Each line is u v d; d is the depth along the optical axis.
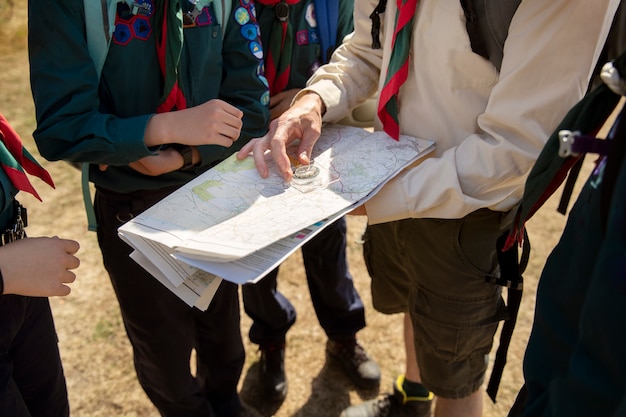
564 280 0.95
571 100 1.23
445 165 1.36
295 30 1.91
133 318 1.76
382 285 1.84
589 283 0.84
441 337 1.58
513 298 1.50
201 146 1.60
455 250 1.47
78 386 2.33
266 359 2.33
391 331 2.59
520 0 1.23
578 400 0.84
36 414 1.52
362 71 1.64
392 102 1.46
